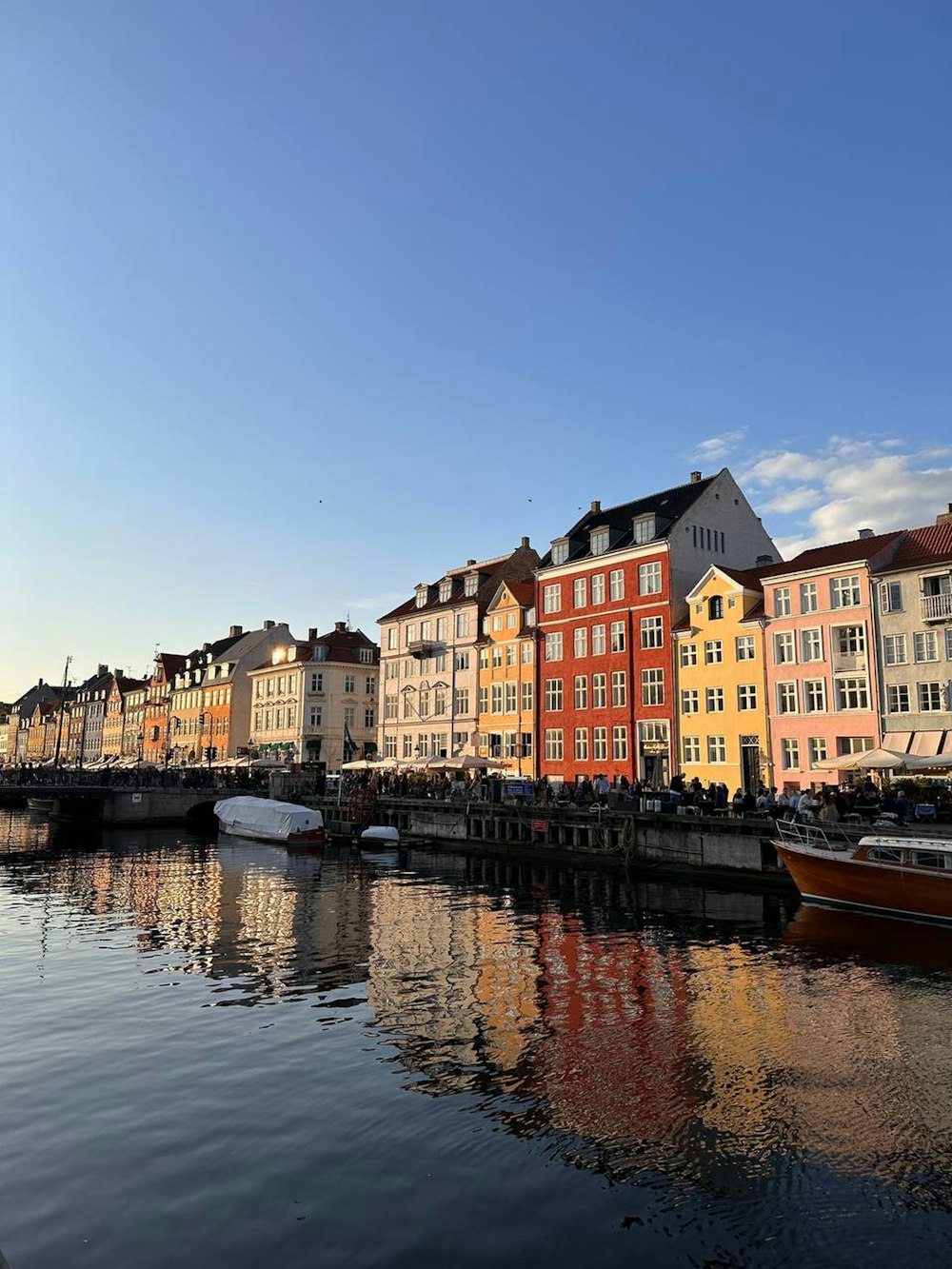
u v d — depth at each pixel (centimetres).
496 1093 1162
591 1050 1328
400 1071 1241
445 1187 915
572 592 5312
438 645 6309
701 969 1830
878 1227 848
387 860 4022
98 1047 1341
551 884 3158
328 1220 848
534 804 4012
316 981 1741
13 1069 1249
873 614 3722
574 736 5191
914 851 2284
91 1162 967
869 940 2100
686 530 4819
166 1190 908
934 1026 1443
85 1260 783
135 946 2086
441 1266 775
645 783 4197
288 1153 990
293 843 4569
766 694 4131
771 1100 1142
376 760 6119
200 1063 1270
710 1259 792
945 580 3522
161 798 6231
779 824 2697
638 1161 974
